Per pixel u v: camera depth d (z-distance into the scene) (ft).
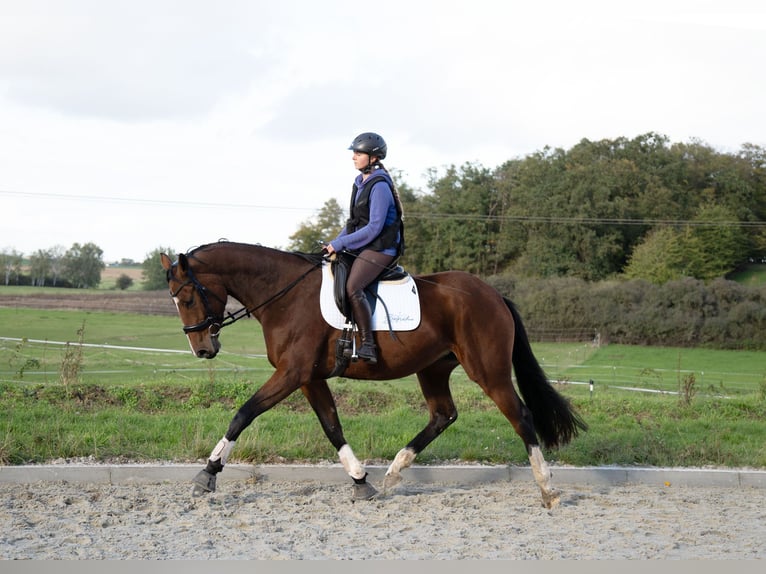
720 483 24.66
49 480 22.67
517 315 22.48
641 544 17.56
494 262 209.97
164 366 68.13
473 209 216.74
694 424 31.81
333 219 222.69
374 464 24.91
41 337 110.63
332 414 22.11
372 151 21.93
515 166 223.71
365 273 21.18
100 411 30.17
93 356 77.66
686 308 137.18
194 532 17.88
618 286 143.74
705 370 99.66
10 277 249.75
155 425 27.86
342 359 21.12
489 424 30.30
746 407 36.27
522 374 22.30
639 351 127.13
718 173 217.77
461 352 21.70
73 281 253.44
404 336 21.27
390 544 17.20
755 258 208.64
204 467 22.85
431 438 22.67
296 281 21.36
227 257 21.31
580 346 130.62
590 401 35.83
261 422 28.40
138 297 194.59
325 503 21.08
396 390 37.99
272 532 18.07
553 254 193.67
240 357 84.12
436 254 213.46
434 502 21.42
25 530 17.65
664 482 24.68
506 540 17.70
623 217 196.65
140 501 20.52
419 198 227.81
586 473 24.59
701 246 190.29
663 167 213.25
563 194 200.54
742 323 133.80
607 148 221.05
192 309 21.31
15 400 30.42
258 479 23.59
